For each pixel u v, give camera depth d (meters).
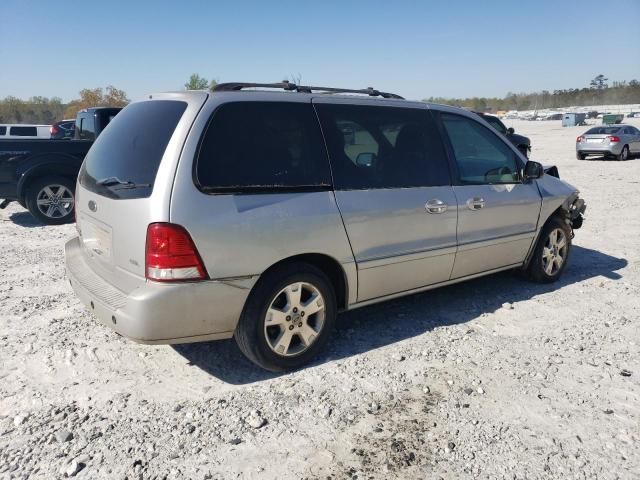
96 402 3.36
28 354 3.96
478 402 3.45
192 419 3.20
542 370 3.88
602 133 22.05
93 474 2.71
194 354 4.03
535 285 5.76
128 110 4.02
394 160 4.25
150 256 3.15
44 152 8.70
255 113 3.58
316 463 2.85
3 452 2.86
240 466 2.81
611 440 3.09
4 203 8.75
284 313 3.65
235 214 3.32
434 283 4.62
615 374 3.85
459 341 4.33
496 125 13.60
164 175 3.18
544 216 5.45
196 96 3.48
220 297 3.32
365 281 4.07
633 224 9.05
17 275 5.92
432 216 4.39
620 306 5.19
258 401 3.41
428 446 3.00
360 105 4.14
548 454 2.95
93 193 3.71
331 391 3.54
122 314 3.21
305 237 3.62
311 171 3.73
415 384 3.66
